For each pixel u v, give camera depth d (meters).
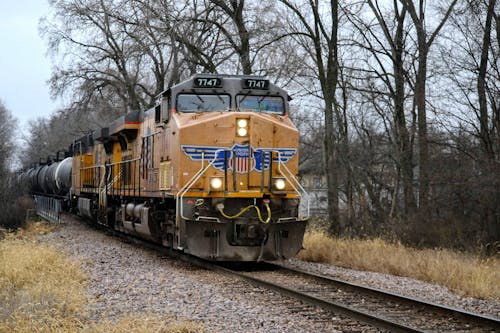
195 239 18.83
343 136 41.75
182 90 20.62
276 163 19.94
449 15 33.66
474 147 32.75
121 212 29.33
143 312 12.46
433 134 34.22
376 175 42.72
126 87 55.16
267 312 12.59
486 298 15.16
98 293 14.63
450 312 12.44
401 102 36.91
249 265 21.23
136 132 27.41
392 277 18.64
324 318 12.20
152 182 23.44
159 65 56.09
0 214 53.31
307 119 48.84
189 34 38.81
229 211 19.44
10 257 19.62
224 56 46.47
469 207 31.89
